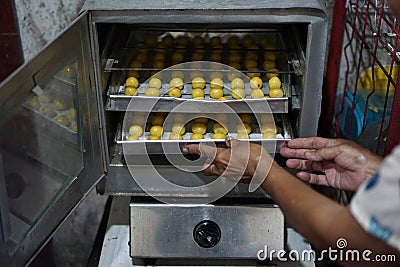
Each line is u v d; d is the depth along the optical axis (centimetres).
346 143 91
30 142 81
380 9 114
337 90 136
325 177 95
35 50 130
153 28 121
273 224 103
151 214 103
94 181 99
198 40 124
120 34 113
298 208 71
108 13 87
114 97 98
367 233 60
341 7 123
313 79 92
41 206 86
